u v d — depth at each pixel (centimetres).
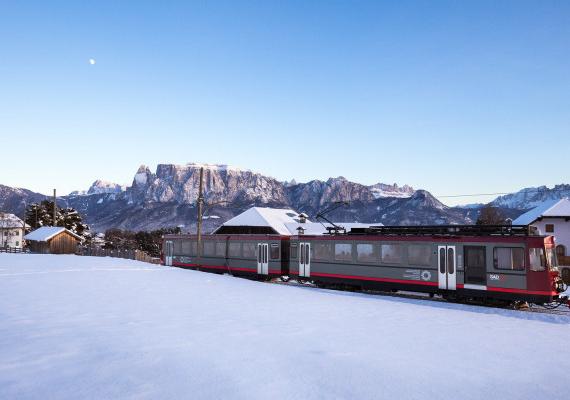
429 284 2184
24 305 1241
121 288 1783
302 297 1780
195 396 540
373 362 741
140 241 12019
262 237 3138
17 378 593
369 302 1733
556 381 677
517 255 1911
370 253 2444
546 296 1828
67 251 6525
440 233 2205
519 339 1041
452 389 614
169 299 1498
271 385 595
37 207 9238
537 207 5006
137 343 803
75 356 705
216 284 2180
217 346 806
